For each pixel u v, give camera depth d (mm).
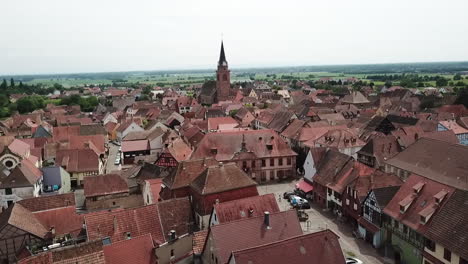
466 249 38219
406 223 46875
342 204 62250
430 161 67500
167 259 41938
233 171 59562
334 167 68938
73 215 54438
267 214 41281
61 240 51375
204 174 58500
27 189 69812
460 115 139750
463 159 62125
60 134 119312
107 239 43031
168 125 155125
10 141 90438
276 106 183375
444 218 42969
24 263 35250
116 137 148875
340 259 36000
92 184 68000
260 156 83500
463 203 42375
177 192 60469
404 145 88062
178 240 43062
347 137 90750
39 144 107438
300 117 144500
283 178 85750
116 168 104188
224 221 46750
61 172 79938
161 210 50375
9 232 47844
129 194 69125
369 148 83125
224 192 56531
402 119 119938
